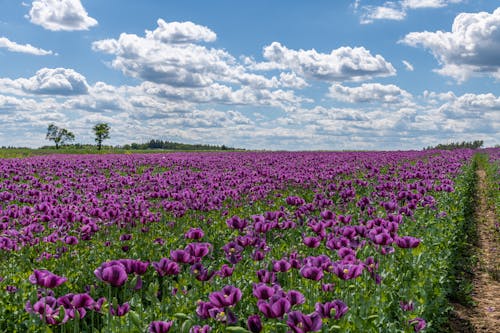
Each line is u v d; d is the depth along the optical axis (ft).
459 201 57.47
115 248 33.83
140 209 40.65
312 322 15.08
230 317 17.39
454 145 284.82
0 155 166.20
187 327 16.61
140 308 20.43
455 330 27.48
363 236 28.19
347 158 124.36
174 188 58.44
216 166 104.99
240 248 25.79
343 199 47.21
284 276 24.52
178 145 487.20
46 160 118.21
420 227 40.27
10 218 38.50
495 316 29.76
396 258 31.42
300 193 60.75
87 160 123.44
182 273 27.50
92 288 19.12
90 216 38.70
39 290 23.26
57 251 31.73
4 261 30.40
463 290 33.01
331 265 21.62
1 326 20.92
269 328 18.02
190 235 25.44
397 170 85.25
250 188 58.23
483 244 48.60
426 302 24.66
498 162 133.59
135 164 112.16
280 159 122.52
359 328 18.84
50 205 41.47
